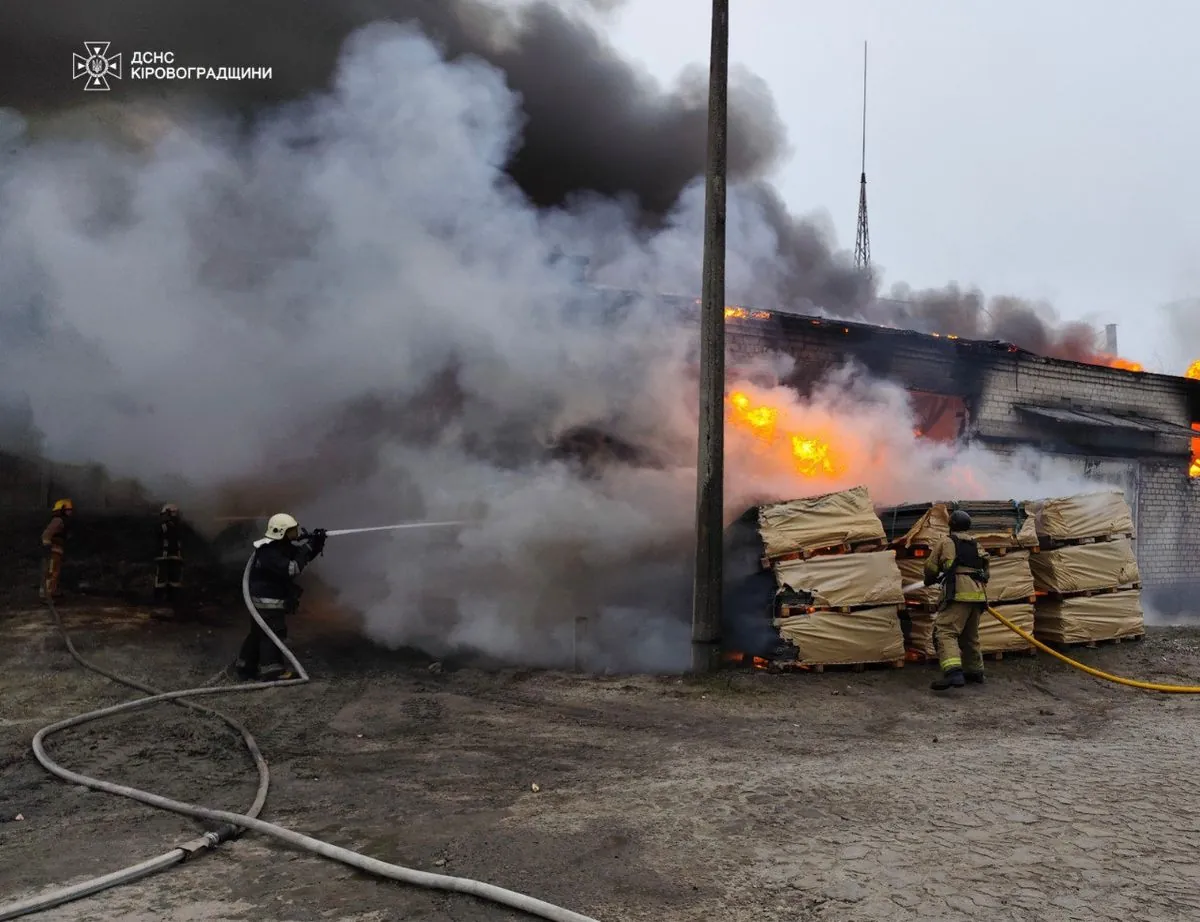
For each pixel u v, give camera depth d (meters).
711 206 7.63
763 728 5.91
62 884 3.34
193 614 9.70
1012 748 5.40
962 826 3.94
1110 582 8.83
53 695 6.42
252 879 3.43
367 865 3.47
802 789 4.48
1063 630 8.51
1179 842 3.74
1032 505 8.96
